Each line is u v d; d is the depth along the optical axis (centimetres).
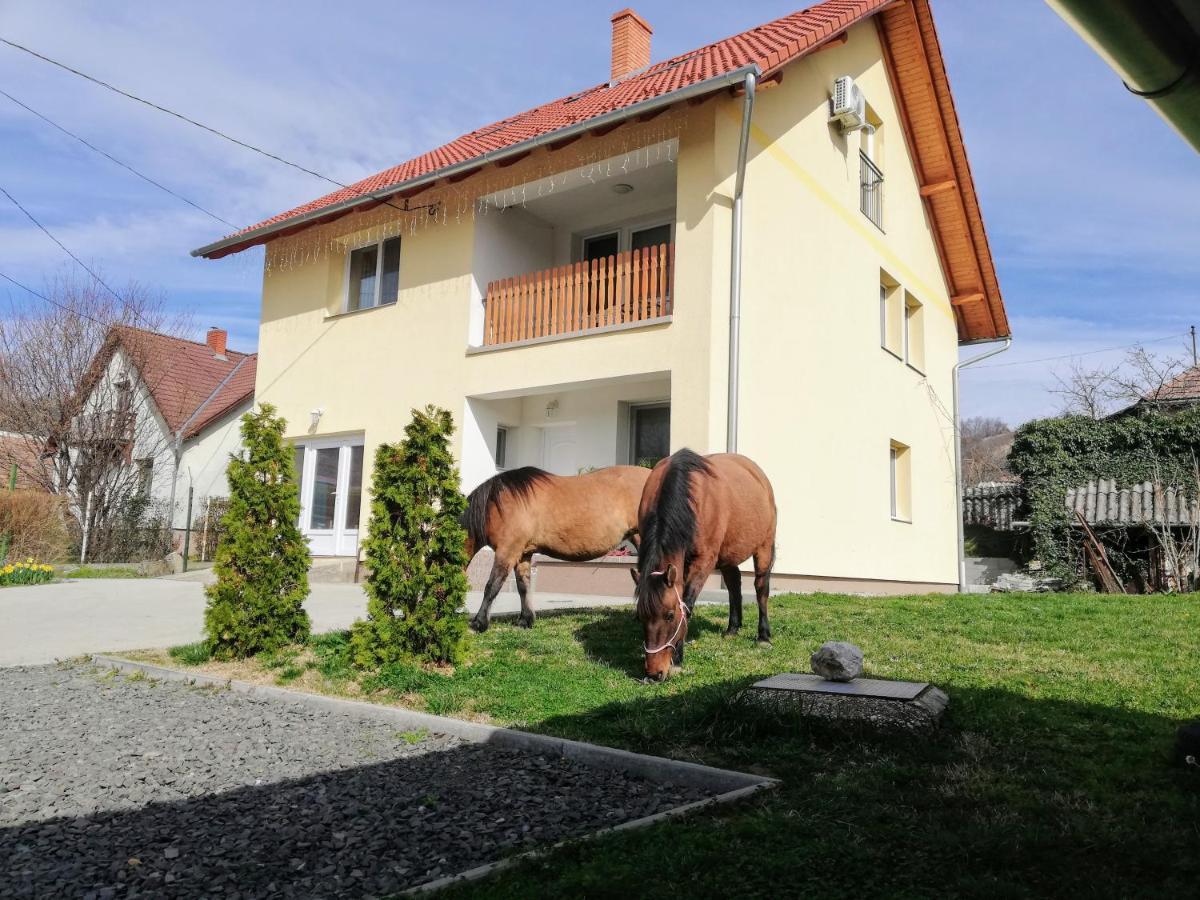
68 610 1011
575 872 303
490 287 1311
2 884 306
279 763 450
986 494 2570
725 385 1046
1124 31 236
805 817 349
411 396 1351
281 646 714
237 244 1534
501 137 1379
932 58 1553
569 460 1320
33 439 2192
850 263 1393
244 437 734
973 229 1772
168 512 2120
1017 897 277
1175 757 399
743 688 504
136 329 2267
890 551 1477
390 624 636
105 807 387
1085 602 970
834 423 1305
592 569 1133
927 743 433
